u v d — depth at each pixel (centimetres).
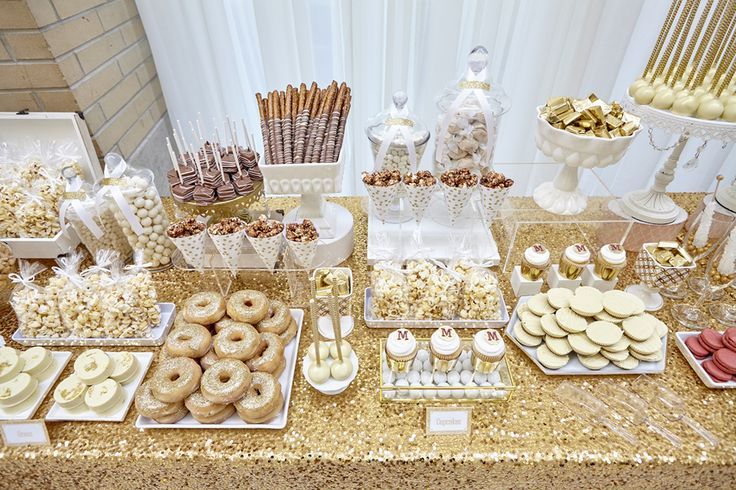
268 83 209
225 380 103
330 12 193
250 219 148
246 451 100
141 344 122
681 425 104
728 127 114
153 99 206
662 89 123
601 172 240
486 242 144
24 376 108
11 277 124
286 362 116
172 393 99
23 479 107
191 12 190
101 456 99
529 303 124
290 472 102
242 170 141
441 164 146
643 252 127
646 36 196
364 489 108
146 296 121
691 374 115
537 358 114
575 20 188
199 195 129
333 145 124
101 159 167
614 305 120
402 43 192
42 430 100
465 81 136
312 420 106
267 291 137
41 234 144
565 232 149
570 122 121
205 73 208
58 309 122
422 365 111
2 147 153
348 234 145
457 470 101
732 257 132
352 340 123
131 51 187
